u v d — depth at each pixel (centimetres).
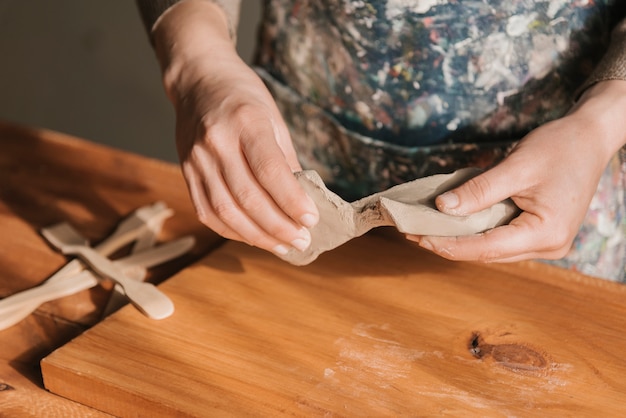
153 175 115
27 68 262
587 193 78
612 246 104
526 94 97
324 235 81
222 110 80
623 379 75
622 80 83
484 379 74
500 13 93
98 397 73
